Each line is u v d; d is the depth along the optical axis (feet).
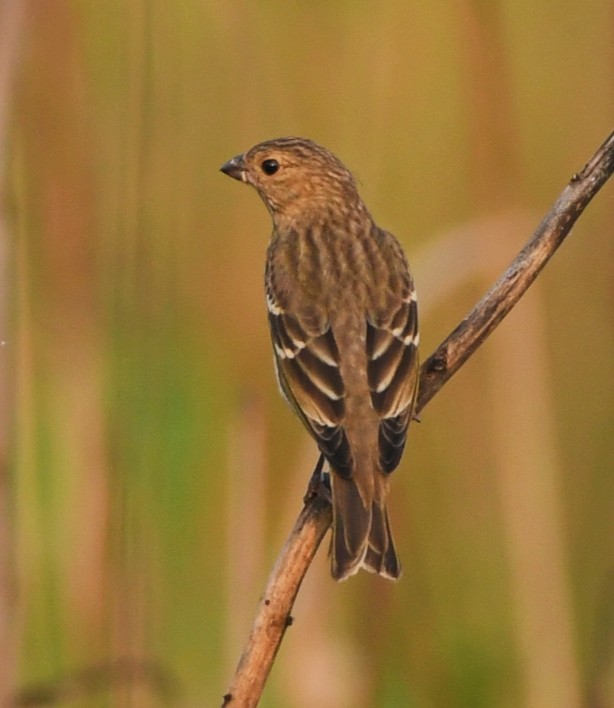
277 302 32.55
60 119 39.50
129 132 37.47
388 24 44.42
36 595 35.47
